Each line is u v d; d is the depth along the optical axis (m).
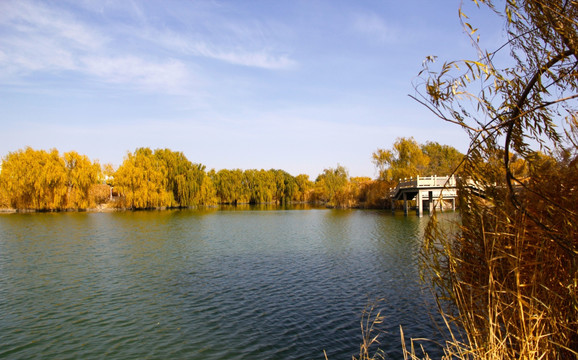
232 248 17.03
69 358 6.21
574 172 3.21
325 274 11.52
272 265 13.04
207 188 59.97
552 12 2.75
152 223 30.42
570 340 3.05
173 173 54.41
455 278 3.64
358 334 7.01
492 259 3.22
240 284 10.54
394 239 18.75
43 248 16.97
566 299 3.03
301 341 6.77
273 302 8.91
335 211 47.62
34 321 7.81
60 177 42.72
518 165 3.48
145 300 9.16
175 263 13.53
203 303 8.91
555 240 2.99
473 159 3.51
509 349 3.24
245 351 6.41
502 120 3.23
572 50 2.78
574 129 3.17
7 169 41.38
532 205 3.32
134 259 14.31
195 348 6.54
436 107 3.12
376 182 49.03
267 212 47.97
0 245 17.86
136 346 6.63
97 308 8.61
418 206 30.89
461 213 3.71
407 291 9.45
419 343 6.46
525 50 3.14
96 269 12.54
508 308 3.27
